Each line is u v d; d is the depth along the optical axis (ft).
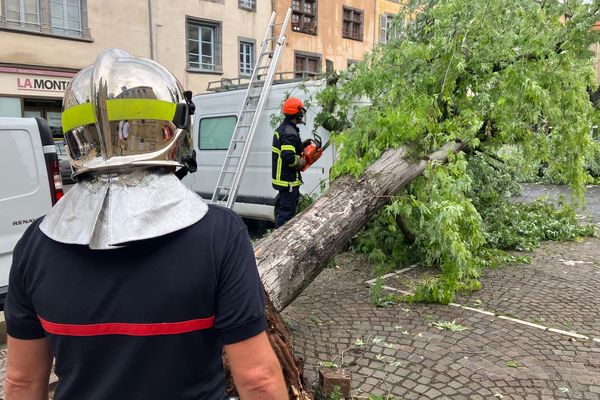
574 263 18.53
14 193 13.46
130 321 3.25
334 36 70.28
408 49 14.73
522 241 20.61
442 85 14.74
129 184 3.48
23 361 3.80
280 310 10.31
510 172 21.26
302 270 10.69
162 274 3.27
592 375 10.03
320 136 20.47
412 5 18.12
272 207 22.75
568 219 23.25
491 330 12.30
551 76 14.71
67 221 3.49
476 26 14.30
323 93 18.65
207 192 26.73
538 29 15.24
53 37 44.14
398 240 17.46
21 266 3.65
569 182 17.90
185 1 53.01
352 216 12.09
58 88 45.19
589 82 15.75
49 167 14.20
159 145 3.62
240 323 3.40
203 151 26.91
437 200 13.00
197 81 55.21
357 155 14.17
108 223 3.30
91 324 3.29
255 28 60.18
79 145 3.68
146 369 3.29
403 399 9.22
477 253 17.74
